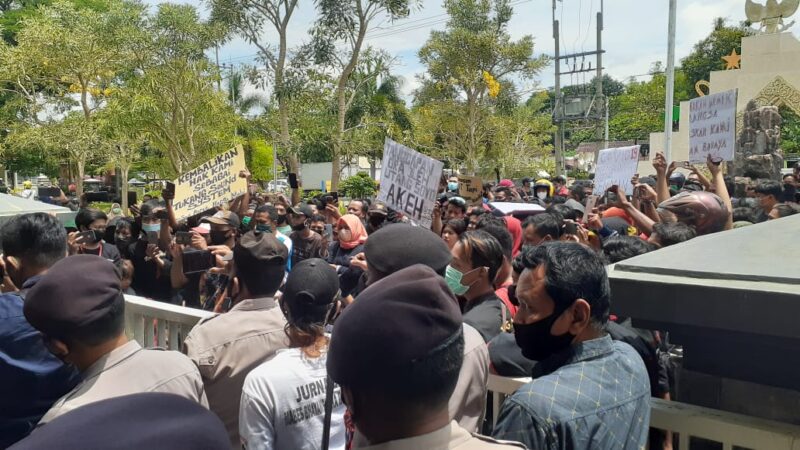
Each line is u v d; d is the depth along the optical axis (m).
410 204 5.95
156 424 0.86
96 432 0.83
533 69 25.78
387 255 2.47
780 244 2.16
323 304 2.55
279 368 2.48
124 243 6.28
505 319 3.25
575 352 1.99
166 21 17.48
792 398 2.00
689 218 4.49
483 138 28.89
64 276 2.21
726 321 1.75
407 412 1.30
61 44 21.86
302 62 17.61
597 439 1.79
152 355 2.36
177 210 6.18
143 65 18.09
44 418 2.16
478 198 9.39
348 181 28.50
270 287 2.96
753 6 18.03
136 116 18.09
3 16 33.69
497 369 2.66
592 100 32.34
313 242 7.07
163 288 5.90
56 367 2.59
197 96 18.53
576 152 58.94
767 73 17.48
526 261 2.08
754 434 1.90
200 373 2.73
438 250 2.54
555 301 1.97
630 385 1.94
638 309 1.95
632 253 3.76
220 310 4.37
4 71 22.48
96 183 34.69
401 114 22.39
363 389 1.30
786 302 1.63
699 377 2.21
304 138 17.55
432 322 1.31
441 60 26.34
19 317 2.57
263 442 2.42
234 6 17.33
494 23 25.86
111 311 2.24
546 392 1.84
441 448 1.34
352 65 17.38
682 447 2.05
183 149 20.28
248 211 7.78
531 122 31.30
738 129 17.44
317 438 2.47
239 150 6.25
